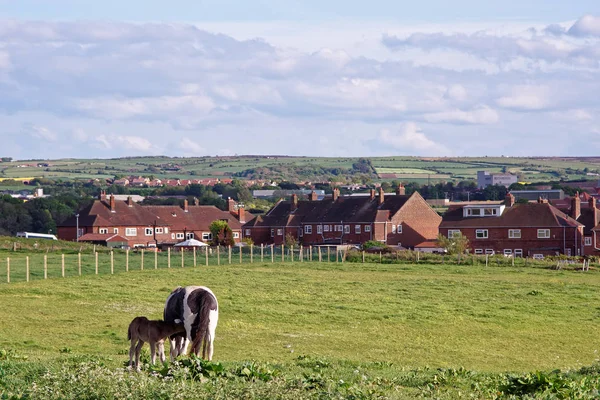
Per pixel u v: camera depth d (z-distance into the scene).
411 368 26.89
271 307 44.19
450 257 81.38
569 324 40.97
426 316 42.38
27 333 34.03
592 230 110.69
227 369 20.16
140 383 16.84
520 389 19.34
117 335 33.94
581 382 19.86
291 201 143.25
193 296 22.28
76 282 54.34
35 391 16.30
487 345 34.50
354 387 18.36
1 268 63.28
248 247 97.81
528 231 110.06
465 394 19.38
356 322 40.00
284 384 17.67
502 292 53.75
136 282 55.19
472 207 114.81
